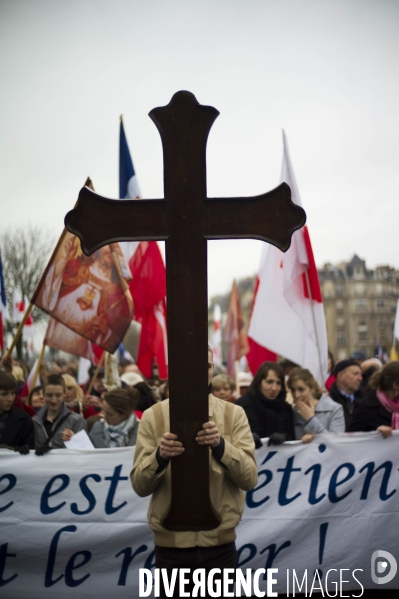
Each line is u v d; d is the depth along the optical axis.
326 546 4.89
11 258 29.94
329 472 4.93
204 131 3.13
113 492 4.81
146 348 7.77
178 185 3.13
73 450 4.84
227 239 3.14
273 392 5.30
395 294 82.06
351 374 5.89
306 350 7.15
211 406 3.41
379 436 4.96
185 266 3.11
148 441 3.34
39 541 4.77
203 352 3.08
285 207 3.15
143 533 4.78
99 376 9.97
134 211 3.15
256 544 4.85
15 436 5.05
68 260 6.23
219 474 3.27
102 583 4.77
